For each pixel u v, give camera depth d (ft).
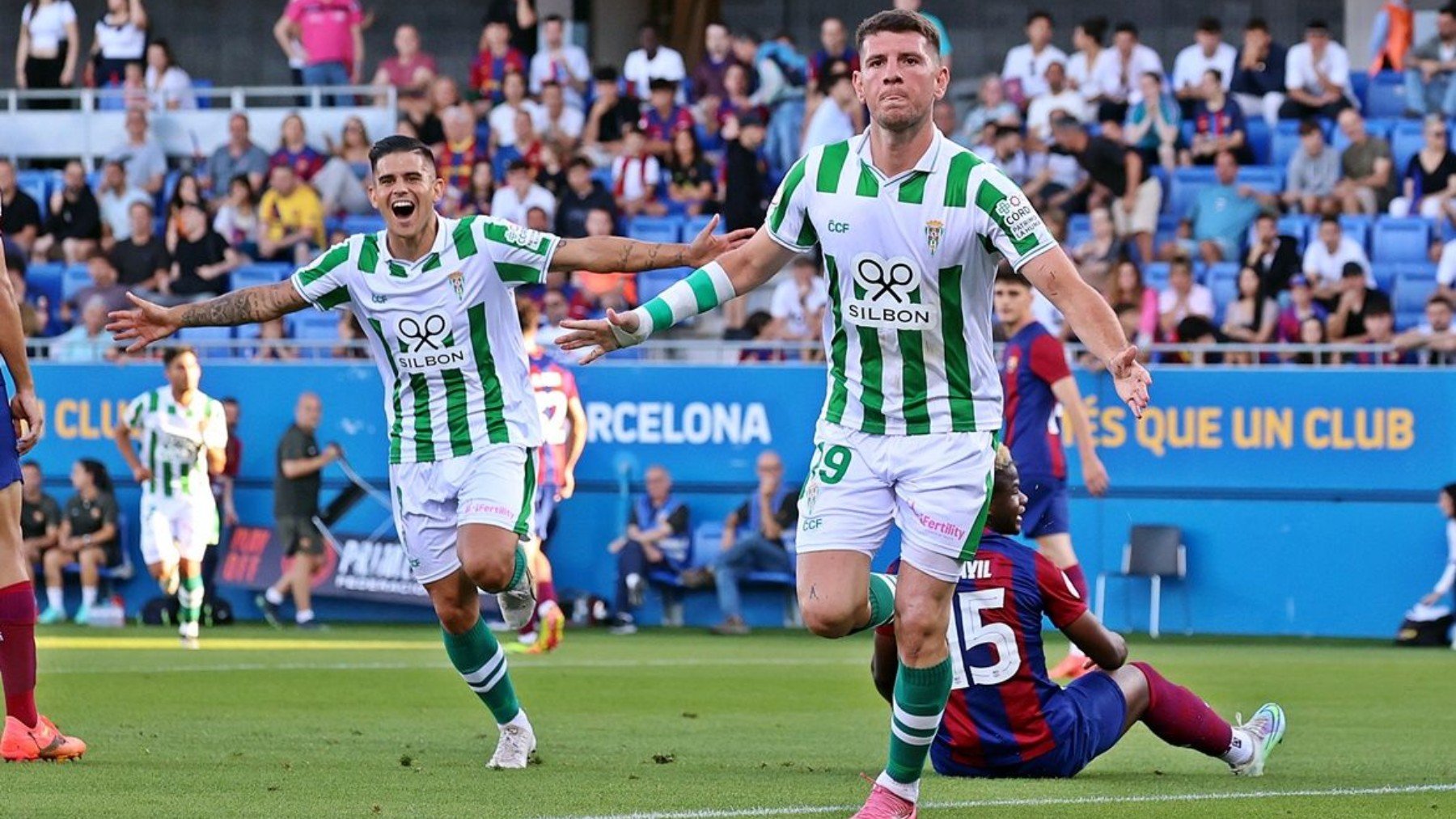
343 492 119.55
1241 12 166.09
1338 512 109.50
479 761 49.49
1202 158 135.44
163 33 183.52
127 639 104.17
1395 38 148.05
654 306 38.52
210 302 47.37
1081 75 142.31
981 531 37.27
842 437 37.81
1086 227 130.41
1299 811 39.99
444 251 46.73
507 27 155.33
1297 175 130.62
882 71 36.32
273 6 183.42
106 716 61.21
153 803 40.06
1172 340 116.57
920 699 36.78
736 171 132.98
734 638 108.88
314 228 138.41
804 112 140.67
